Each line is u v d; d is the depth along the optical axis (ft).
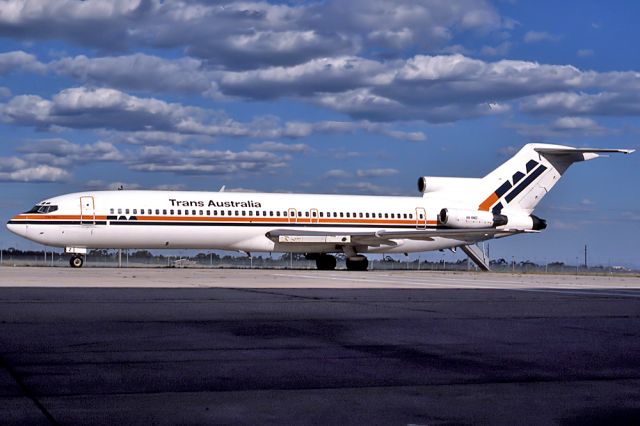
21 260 181.16
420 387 28.27
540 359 34.17
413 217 167.73
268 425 23.02
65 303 57.47
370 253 168.55
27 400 25.57
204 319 47.55
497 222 169.78
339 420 23.66
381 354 35.12
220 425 22.97
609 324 47.42
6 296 63.98
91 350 35.29
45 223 140.77
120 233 144.15
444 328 44.42
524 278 130.21
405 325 45.62
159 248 150.82
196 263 192.95
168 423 23.07
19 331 41.22
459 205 171.63
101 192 147.13
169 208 147.54
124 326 43.62
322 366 32.09
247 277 106.01
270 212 155.63
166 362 32.60
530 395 27.14
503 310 56.08
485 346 37.70
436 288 83.97
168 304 57.47
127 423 22.97
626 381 29.60
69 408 24.58
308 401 25.96
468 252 196.34
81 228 142.10
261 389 27.68
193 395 26.63
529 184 173.99
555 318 50.67
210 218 149.89
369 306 57.98
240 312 52.11
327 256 172.35
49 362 32.27
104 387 27.68
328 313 52.11
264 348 36.40
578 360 33.99
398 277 119.55
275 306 56.90
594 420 23.89
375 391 27.55
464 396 26.89
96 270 132.05
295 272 136.26
